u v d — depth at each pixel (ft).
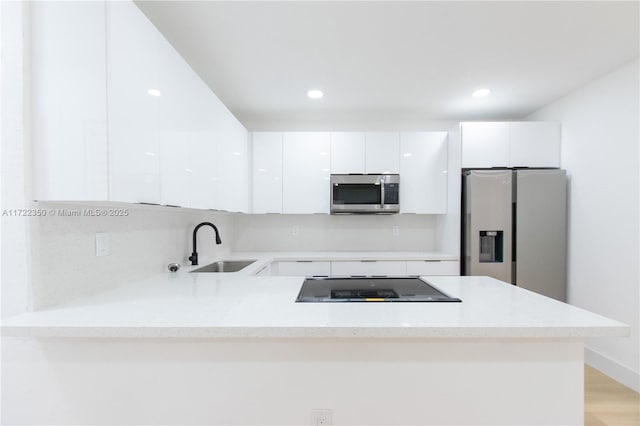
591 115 7.83
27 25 3.16
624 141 7.00
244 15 5.14
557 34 5.70
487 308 3.59
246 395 3.52
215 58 6.59
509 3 4.85
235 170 8.11
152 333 2.99
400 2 4.83
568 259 8.58
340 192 9.96
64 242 3.71
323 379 3.53
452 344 3.50
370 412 3.53
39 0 3.17
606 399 6.41
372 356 3.52
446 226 10.21
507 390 3.49
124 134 3.43
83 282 4.01
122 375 3.45
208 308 3.59
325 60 6.68
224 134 7.11
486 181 8.66
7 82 3.15
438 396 3.51
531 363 3.47
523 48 6.20
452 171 9.73
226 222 10.11
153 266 5.70
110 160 3.22
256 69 7.09
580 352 3.45
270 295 4.20
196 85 5.47
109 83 3.20
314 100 9.02
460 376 3.50
